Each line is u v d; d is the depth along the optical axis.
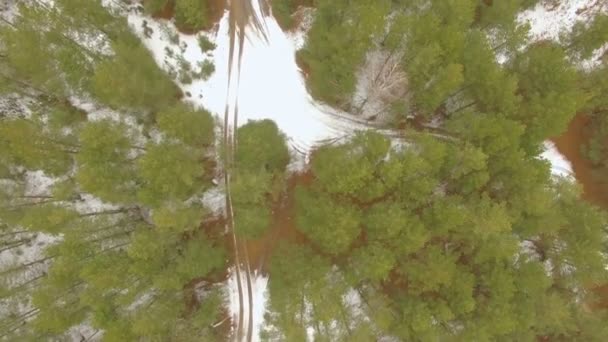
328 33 33.97
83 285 31.83
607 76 35.53
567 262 35.03
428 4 33.97
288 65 38.69
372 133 33.56
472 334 31.69
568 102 31.66
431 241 34.09
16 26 30.52
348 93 36.50
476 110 35.38
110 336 29.84
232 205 37.75
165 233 32.44
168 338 33.53
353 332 31.59
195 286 37.56
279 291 34.03
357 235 32.19
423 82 33.50
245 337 38.41
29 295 32.88
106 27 33.34
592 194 40.91
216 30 38.19
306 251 34.88
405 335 32.78
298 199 34.81
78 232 31.00
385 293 34.50
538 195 31.36
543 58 33.41
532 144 33.62
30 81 32.31
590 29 35.41
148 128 34.84
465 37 32.28
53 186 32.25
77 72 31.47
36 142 30.27
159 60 37.53
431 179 31.55
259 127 37.19
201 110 36.16
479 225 30.75
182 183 31.77
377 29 31.14
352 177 30.50
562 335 36.88
